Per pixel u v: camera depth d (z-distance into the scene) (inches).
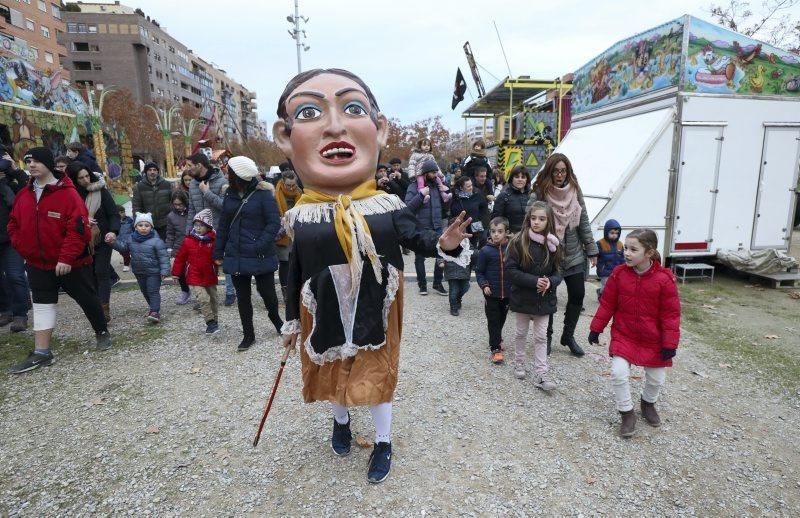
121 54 2795.3
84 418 134.3
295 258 102.6
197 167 216.2
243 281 175.5
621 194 269.3
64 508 100.0
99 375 161.0
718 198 276.7
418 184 250.7
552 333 185.3
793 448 119.8
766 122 272.1
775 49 265.4
